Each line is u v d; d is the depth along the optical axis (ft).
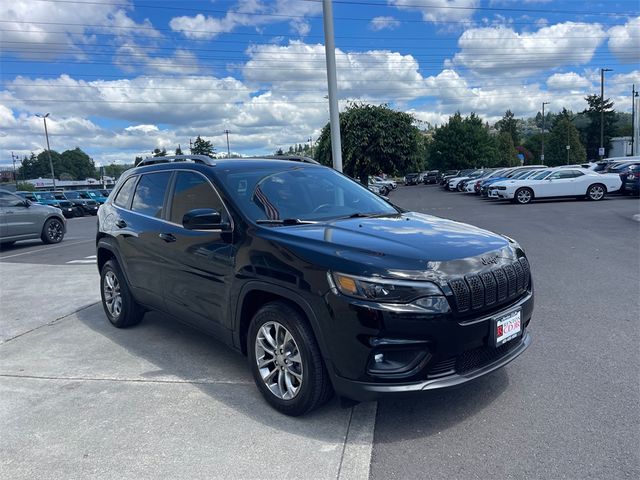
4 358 16.12
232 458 10.04
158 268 15.48
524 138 426.51
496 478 9.12
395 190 157.89
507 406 11.68
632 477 9.00
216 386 13.39
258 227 12.32
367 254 10.44
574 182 73.72
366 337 9.82
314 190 14.97
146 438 10.91
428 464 9.62
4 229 43.68
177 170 15.71
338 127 32.78
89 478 9.60
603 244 33.09
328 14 31.53
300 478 9.33
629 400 11.73
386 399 9.98
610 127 285.23
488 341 10.59
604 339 15.60
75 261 35.53
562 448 9.94
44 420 11.91
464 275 10.30
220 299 13.03
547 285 22.61
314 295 10.43
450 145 237.86
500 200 85.81
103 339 17.54
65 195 110.63
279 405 11.70
